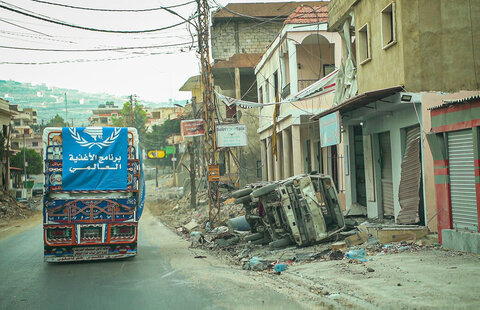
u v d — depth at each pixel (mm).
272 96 29672
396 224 14070
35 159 75188
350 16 17203
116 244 13016
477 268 8570
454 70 13117
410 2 13109
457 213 10727
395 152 14977
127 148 13289
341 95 18547
